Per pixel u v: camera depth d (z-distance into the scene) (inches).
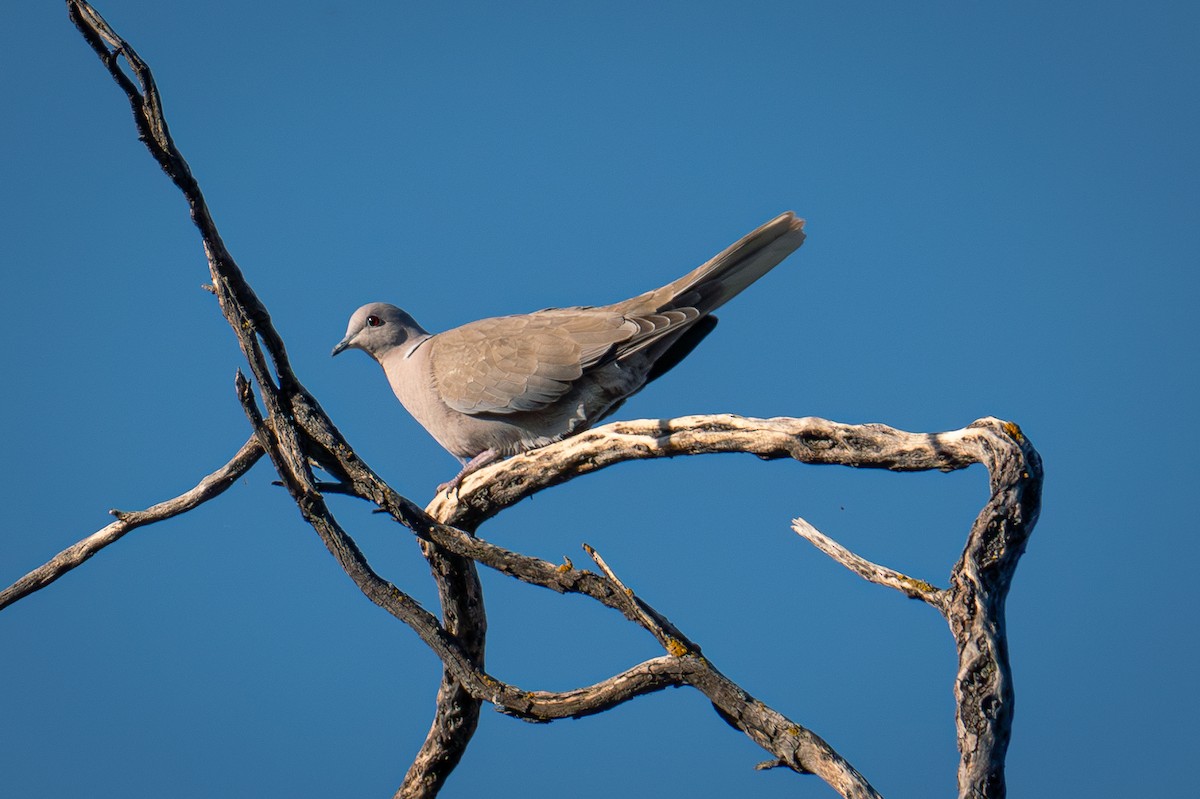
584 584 405.1
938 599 352.5
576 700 403.9
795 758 370.6
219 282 404.8
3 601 447.5
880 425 390.0
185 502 451.5
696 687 389.7
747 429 403.9
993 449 362.6
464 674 419.8
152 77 374.6
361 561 427.8
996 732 326.3
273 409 420.8
